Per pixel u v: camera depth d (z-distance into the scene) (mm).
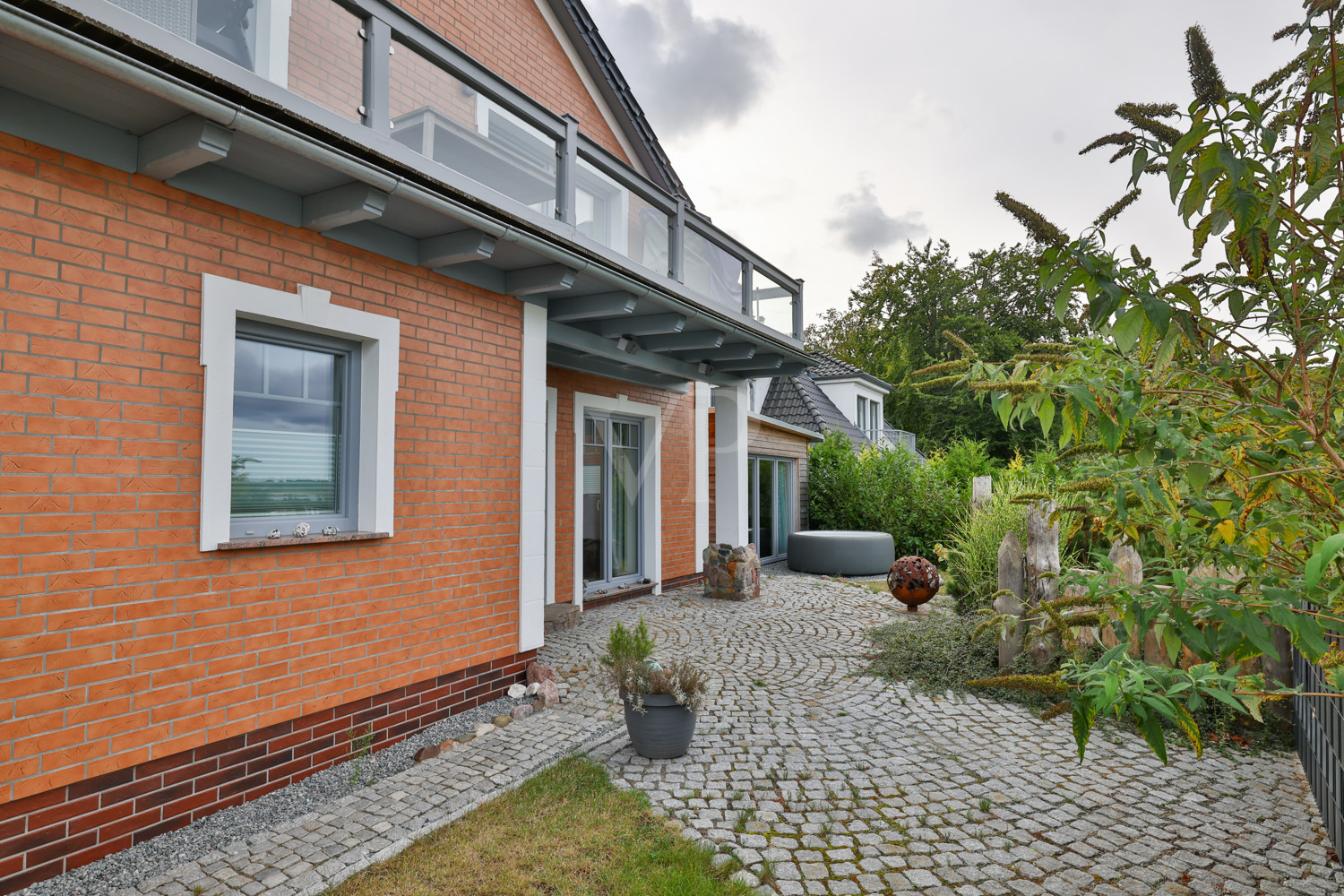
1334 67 1343
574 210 5781
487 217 4598
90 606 3277
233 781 3842
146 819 3471
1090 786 4289
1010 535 6484
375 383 4719
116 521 3369
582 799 4004
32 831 3090
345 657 4465
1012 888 3223
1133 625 1538
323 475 4590
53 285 3180
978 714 5570
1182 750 4816
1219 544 1725
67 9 2756
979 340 34344
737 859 3424
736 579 10164
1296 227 1483
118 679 3367
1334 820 3535
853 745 4902
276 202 4086
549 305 6582
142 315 3486
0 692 2990
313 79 4367
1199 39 1463
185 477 3637
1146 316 1266
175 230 3625
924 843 3607
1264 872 3352
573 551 8961
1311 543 1597
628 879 3232
